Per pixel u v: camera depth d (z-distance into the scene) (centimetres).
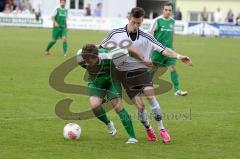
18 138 2005
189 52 6406
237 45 7962
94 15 10988
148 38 1966
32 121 2312
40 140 1983
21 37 7506
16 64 4350
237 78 4094
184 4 13962
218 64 5134
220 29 10200
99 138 2052
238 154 1850
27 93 3019
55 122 2309
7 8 10812
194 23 10312
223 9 13625
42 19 10075
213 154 1842
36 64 4406
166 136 1997
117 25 10181
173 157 1792
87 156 1775
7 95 2930
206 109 2752
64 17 5153
